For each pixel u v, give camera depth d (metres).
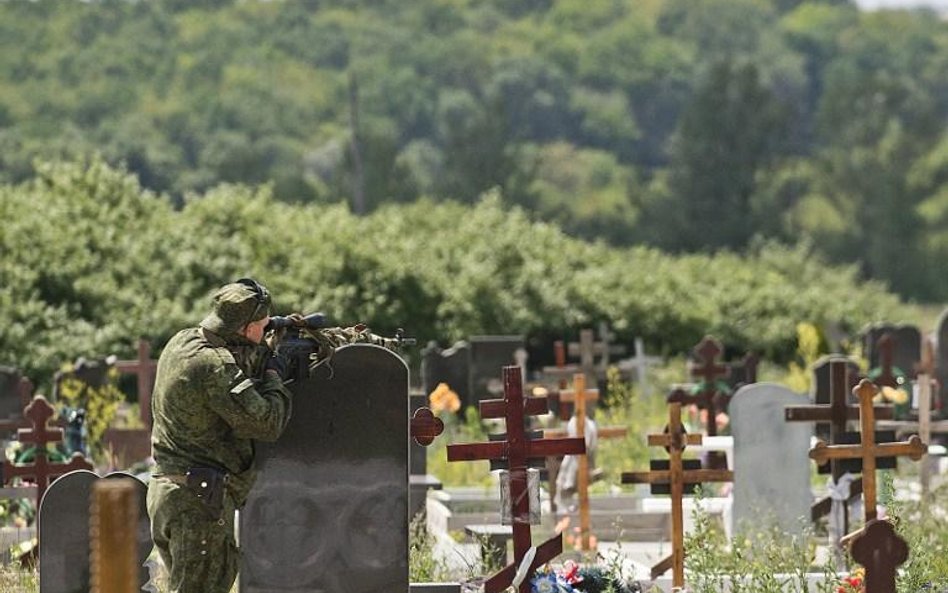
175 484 23.20
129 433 53.59
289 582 25.77
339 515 25.83
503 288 98.31
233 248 88.44
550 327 97.56
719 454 44.09
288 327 25.02
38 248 82.06
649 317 101.88
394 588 25.89
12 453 43.06
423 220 117.38
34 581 31.19
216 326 23.55
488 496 47.91
